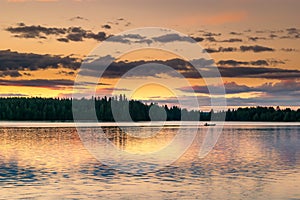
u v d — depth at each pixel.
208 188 34.19
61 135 93.31
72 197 31.22
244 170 42.59
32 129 118.88
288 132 111.25
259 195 32.03
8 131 108.69
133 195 31.88
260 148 65.50
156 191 33.16
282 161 49.31
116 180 37.06
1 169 42.91
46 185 35.03
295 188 34.19
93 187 34.41
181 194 32.31
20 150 60.78
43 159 50.53
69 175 39.31
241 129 128.38
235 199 31.03
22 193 32.31
